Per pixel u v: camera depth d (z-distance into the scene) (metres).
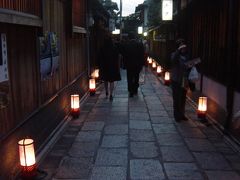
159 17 14.86
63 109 5.34
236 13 4.46
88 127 5.14
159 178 3.32
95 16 10.37
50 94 4.46
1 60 2.72
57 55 4.88
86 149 4.14
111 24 17.38
